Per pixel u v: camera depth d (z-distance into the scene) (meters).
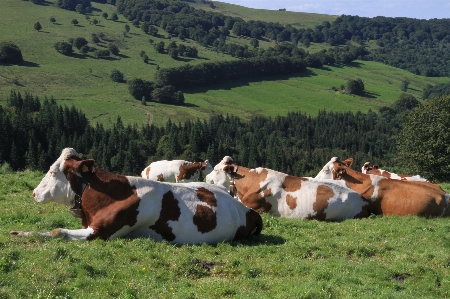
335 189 17.05
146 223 11.88
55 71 182.00
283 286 9.29
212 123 135.12
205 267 10.35
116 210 11.62
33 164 82.44
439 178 51.12
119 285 8.88
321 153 110.81
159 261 10.24
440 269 11.11
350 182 18.27
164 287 8.96
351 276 10.22
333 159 20.48
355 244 12.48
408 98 163.50
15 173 22.56
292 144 126.88
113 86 177.88
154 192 11.98
